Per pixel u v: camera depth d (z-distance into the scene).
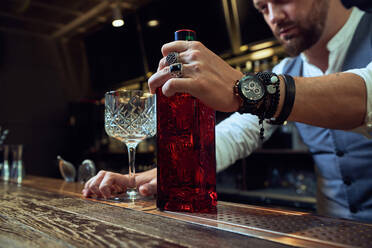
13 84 4.48
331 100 0.67
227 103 0.63
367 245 0.41
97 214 0.63
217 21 2.87
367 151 1.26
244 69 3.18
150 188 0.86
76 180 1.51
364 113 0.69
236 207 0.70
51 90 4.81
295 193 2.66
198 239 0.45
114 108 0.77
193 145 0.64
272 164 3.03
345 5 1.28
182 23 3.19
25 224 0.55
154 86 0.65
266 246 0.41
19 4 3.74
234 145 1.19
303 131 1.54
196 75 0.59
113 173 0.87
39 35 4.75
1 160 1.84
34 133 4.61
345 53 1.28
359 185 1.29
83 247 0.41
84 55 5.00
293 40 1.34
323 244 0.42
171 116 0.64
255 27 2.65
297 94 0.66
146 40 3.64
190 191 0.64
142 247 0.41
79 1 3.65
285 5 1.28
